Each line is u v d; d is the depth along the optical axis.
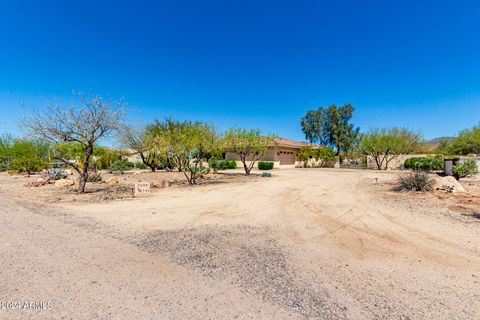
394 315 2.60
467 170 13.32
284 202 8.95
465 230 5.41
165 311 2.65
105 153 24.67
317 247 4.60
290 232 5.51
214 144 17.27
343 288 3.15
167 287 3.15
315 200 9.22
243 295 2.98
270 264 3.86
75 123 10.63
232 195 10.52
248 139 19.48
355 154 35.22
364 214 7.01
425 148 36.28
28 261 3.88
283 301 2.86
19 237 5.01
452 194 9.26
